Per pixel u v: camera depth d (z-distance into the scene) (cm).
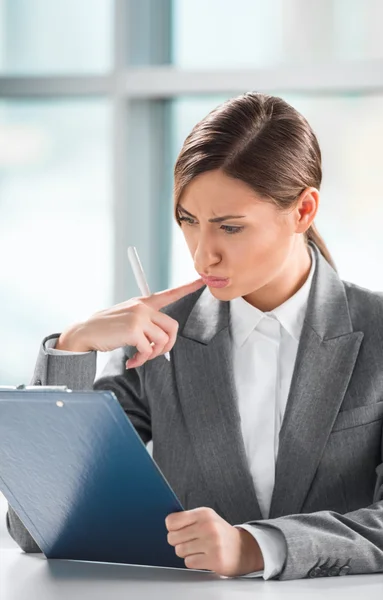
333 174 363
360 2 362
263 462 183
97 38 382
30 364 387
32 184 386
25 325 387
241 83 362
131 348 186
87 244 383
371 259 362
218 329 187
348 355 182
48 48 385
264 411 184
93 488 147
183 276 382
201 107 379
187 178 164
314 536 152
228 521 182
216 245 165
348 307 187
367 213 362
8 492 158
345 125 362
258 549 152
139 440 136
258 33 371
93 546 161
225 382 184
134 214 382
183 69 367
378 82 351
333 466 179
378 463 183
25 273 386
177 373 188
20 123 386
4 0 386
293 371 183
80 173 383
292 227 172
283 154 168
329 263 197
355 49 364
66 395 135
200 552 148
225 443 182
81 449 142
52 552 166
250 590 144
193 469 185
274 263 170
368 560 156
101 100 382
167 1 377
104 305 384
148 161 382
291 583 149
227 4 373
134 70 371
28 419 142
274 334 187
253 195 163
